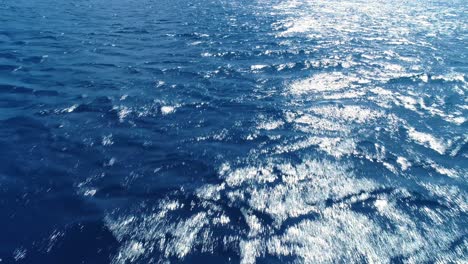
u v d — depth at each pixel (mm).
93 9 27656
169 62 14586
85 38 17984
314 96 11242
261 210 5859
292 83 12438
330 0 40656
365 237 5320
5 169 6789
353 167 7215
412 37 21375
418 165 7336
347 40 20172
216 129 8805
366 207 5996
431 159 7582
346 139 8391
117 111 9539
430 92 11711
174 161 7309
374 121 9438
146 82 11938
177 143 8062
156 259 4816
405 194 6367
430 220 5715
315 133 8688
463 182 6754
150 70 13320
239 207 5918
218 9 31641
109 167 7031
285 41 19625
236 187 6469
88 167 7000
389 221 5672
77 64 13547
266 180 6707
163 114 9539
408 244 5203
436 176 6949
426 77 13266
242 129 8844
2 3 27062
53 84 11289
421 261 4898
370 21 26938
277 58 15836
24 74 12070
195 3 35188
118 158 7363
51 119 8891
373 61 15594
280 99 10914
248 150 7820
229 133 8625
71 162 7141
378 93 11570
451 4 38656
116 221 5512
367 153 7773
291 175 6883
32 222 5473
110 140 8055
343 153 7762
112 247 5004
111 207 5852
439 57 16594
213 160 7371
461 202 6184
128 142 8008
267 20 26609
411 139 8469
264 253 4969
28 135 8078
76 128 8516
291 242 5176
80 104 9852
